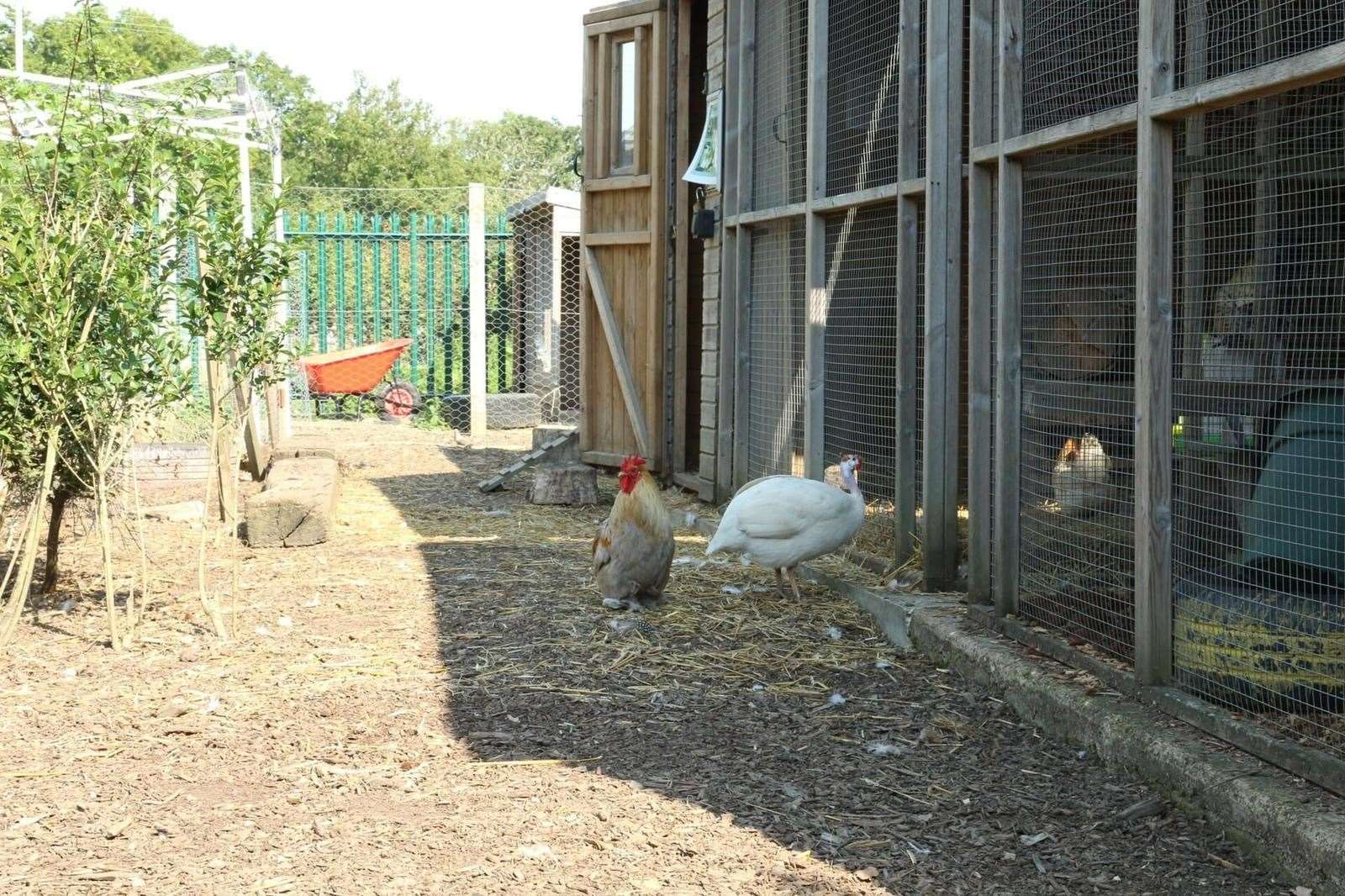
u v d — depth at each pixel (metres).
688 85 11.11
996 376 5.62
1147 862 3.68
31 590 7.18
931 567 6.51
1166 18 4.33
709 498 9.98
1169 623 4.49
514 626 6.43
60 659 5.83
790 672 5.66
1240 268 5.83
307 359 16.92
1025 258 5.46
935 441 6.45
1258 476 4.78
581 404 12.45
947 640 5.66
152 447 11.25
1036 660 5.14
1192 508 4.72
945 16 6.25
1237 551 4.62
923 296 7.24
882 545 7.37
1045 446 5.63
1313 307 5.66
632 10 11.30
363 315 19.78
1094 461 5.66
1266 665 4.15
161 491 10.94
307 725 4.93
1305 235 5.70
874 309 7.66
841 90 7.75
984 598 5.87
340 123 37.53
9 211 5.89
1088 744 4.52
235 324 6.36
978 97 5.69
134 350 6.12
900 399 6.80
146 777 4.37
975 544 5.84
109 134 6.37
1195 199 5.63
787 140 8.58
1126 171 5.46
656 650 6.01
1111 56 5.65
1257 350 5.12
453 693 5.34
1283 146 5.72
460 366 19.48
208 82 6.62
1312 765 3.71
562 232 17.78
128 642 6.07
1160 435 4.43
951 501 6.49
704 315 10.15
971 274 5.75
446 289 19.14
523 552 8.50
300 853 3.75
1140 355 4.45
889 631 6.25
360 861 3.70
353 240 19.30
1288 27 5.60
